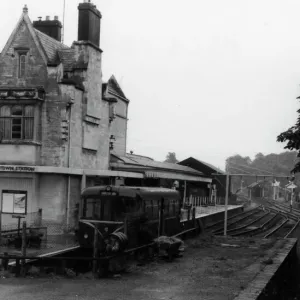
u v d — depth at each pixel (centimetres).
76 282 1500
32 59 2530
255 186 11994
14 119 2498
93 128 2823
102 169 2980
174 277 1620
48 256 1623
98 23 2838
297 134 1608
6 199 2459
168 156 15175
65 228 2334
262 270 1633
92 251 1941
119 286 1462
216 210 4631
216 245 2497
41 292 1346
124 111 3919
